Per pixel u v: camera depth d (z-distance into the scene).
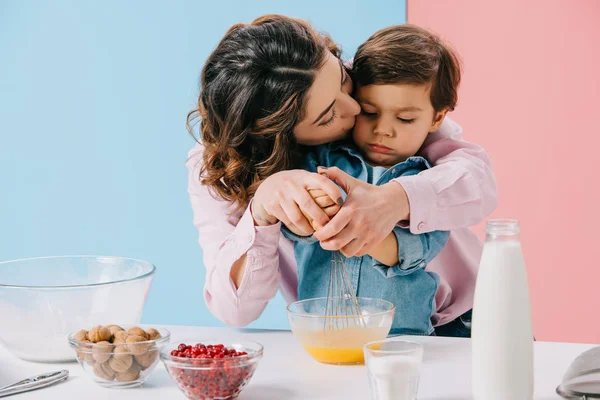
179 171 3.04
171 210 3.05
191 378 0.97
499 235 0.93
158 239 3.08
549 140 2.72
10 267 1.27
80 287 1.14
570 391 0.96
